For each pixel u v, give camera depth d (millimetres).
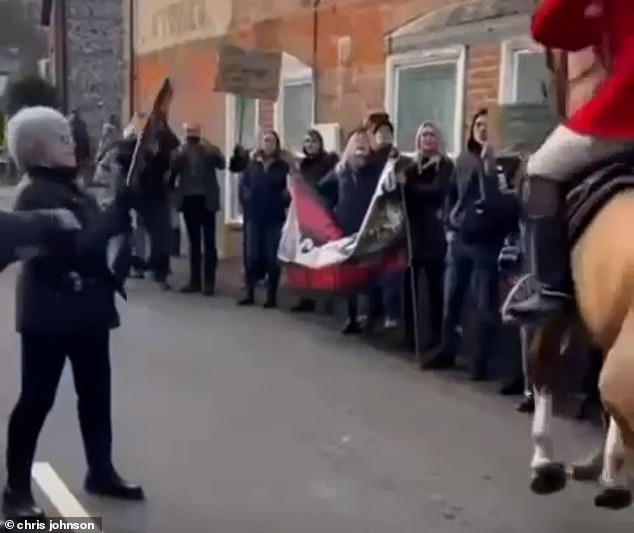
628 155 3715
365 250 10883
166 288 14508
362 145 11398
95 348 6172
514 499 6539
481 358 9422
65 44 24469
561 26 3627
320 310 12797
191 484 6723
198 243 14148
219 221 17500
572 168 3803
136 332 11492
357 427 8023
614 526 6113
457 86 12195
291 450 7449
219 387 9164
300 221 11812
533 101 10555
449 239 9562
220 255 17516
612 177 3699
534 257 3992
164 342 10984
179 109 20156
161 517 6145
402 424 8102
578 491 6660
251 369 9836
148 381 9336
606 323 3576
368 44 14000
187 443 7574
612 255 3527
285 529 6020
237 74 14070
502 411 8492
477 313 9352
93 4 24562
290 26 15938
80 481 6652
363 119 13930
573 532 6027
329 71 14953
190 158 13945
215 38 18344
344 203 11414
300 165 12289
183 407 8516
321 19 15094
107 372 6254
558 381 4445
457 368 9891
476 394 9016
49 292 5828
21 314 5859
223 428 7945
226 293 14227
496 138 9203
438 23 12539
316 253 11492
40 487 6531
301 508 6355
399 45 13297
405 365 10047
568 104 4078
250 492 6605
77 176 6227
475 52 11906
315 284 11539
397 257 10688
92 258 5859
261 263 13188
